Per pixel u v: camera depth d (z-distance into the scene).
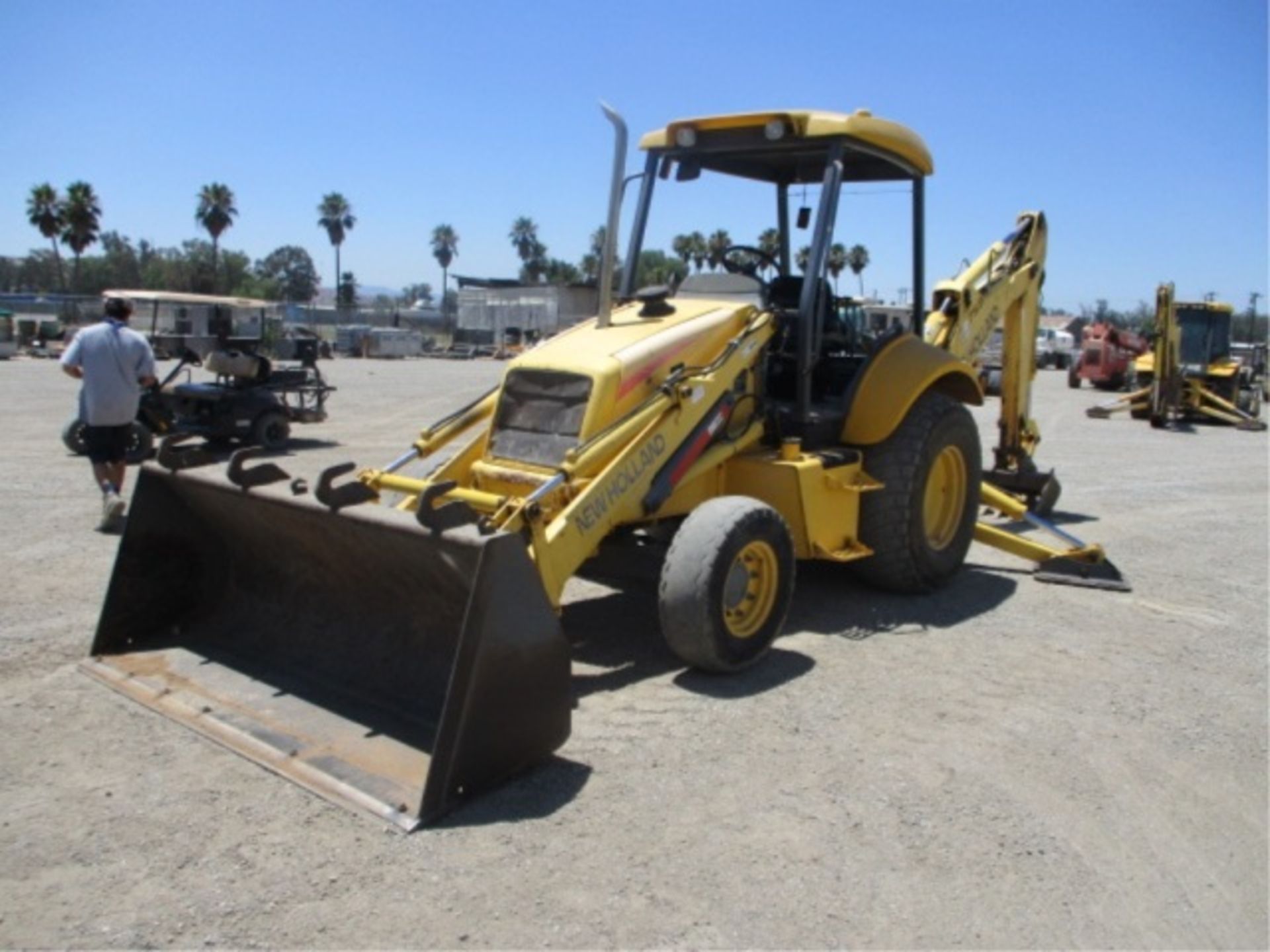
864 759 4.21
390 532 3.90
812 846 3.52
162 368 21.64
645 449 5.06
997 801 3.89
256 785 3.82
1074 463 14.08
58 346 37.31
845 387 6.74
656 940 2.99
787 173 6.95
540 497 4.54
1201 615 6.46
